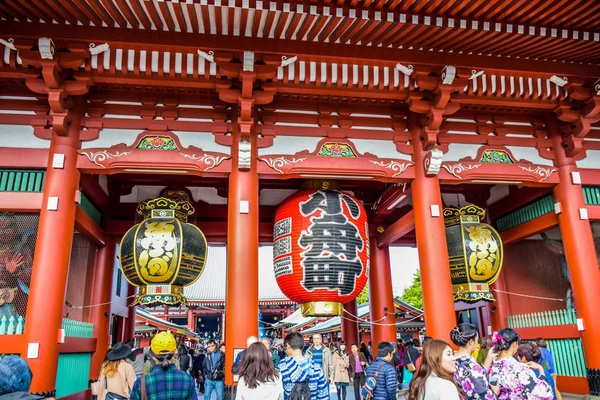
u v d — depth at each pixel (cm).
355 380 1409
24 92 1065
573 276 1194
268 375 495
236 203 1045
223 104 1133
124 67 969
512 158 1245
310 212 1102
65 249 968
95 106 1088
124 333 1619
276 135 1138
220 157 1075
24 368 330
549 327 1320
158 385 460
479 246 1228
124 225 1391
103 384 707
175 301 1060
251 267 1004
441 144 1223
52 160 1009
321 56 1008
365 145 1173
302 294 1073
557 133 1281
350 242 1091
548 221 1308
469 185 1582
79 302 1307
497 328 1505
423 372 426
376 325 1551
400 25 946
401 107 1214
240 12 899
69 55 938
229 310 979
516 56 1091
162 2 851
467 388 468
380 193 1608
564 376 1277
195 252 1101
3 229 1033
